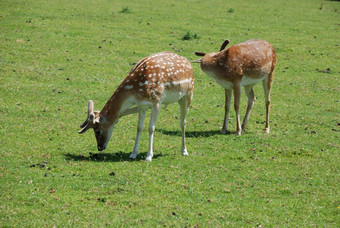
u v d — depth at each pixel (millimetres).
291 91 20328
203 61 14852
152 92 11555
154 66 11633
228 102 14914
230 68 14391
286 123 16281
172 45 26188
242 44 14906
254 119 16703
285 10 40625
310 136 14805
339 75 22844
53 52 23109
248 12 38250
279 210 9695
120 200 9633
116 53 24000
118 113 11805
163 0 41125
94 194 9867
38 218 8648
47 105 16312
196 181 10883
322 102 18922
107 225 8609
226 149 13328
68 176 10625
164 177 10938
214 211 9445
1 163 11039
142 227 8633
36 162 11352
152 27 30062
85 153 12344
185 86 12250
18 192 9602
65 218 8719
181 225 8805
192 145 13555
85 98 17594
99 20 30812
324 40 29562
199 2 41781
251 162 12367
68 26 28344
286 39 29297
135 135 14109
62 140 13164
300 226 9086
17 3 32781
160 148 13078
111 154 12367
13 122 14281
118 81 20172
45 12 31141
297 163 12398
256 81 15070
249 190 10625
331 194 10586
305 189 10805
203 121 16156
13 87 17797
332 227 9125
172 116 16453
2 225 8305
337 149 13641
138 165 11570
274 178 11352
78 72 20672
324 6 44656
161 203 9625
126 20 31484
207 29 30578
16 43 23797
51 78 19500
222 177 11234
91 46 24781
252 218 9266
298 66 24125
